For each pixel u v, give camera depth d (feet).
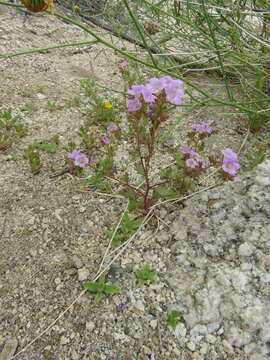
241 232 0.61
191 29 1.04
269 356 0.47
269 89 1.01
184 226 0.65
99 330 0.51
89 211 0.70
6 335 0.51
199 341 0.50
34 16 1.46
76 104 1.02
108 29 1.46
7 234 0.64
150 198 0.70
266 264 0.55
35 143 0.86
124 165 0.81
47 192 0.73
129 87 1.07
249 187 0.68
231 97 0.85
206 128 0.73
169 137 0.89
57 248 0.63
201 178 0.77
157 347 0.50
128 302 0.55
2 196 0.71
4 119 0.92
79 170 0.76
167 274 0.58
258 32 1.02
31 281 0.57
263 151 0.82
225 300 0.53
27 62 1.19
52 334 0.51
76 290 0.56
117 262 0.61
